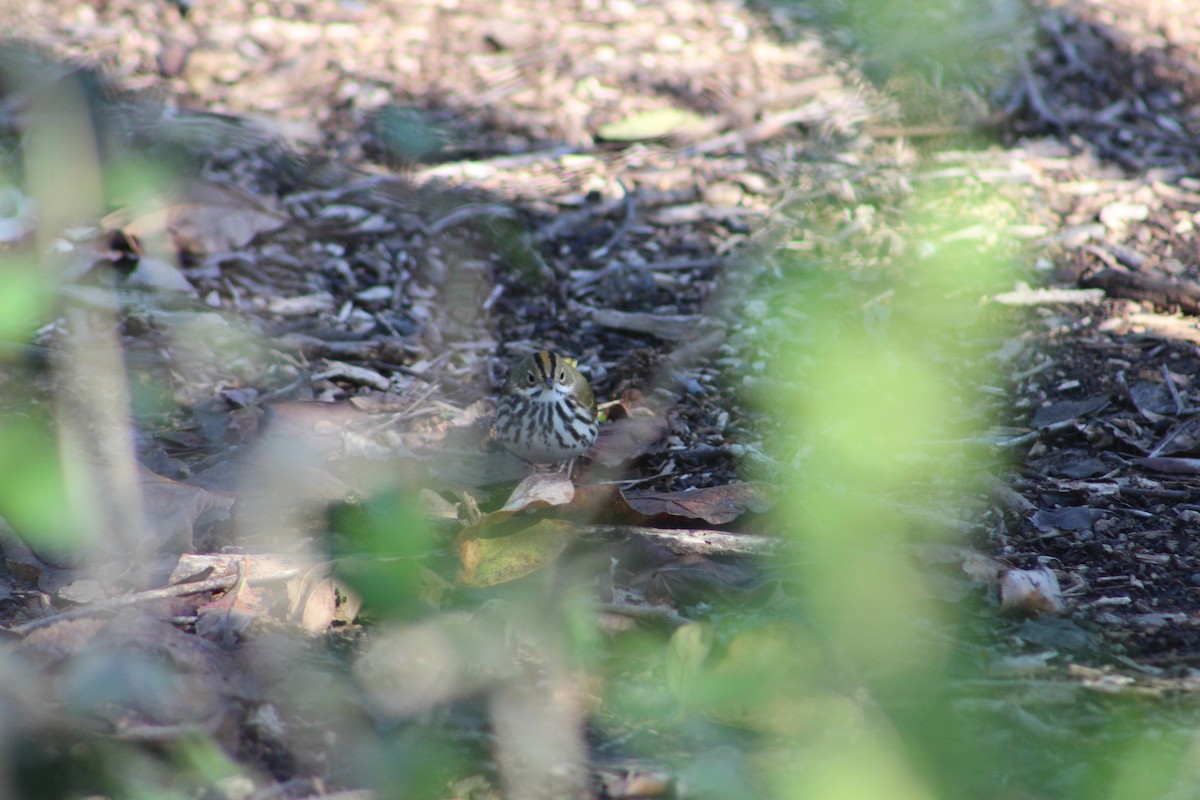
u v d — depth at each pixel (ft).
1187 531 31.42
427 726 21.59
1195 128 63.52
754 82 64.44
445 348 45.06
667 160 58.95
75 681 18.57
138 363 39.55
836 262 46.83
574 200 55.36
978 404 39.34
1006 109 61.98
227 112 57.57
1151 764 18.47
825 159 37.81
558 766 20.77
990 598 26.53
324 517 29.84
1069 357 42.78
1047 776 20.38
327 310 46.19
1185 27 71.56
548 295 49.26
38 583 26.71
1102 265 50.16
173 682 21.54
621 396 41.24
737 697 16.84
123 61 59.72
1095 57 67.51
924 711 15.87
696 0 73.67
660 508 28.89
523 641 24.13
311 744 21.01
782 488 29.40
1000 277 47.83
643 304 48.67
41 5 64.64
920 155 54.29
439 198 53.67
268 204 49.14
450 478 33.58
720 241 52.75
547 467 36.37
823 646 18.85
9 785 19.26
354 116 59.57
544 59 66.64
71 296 37.76
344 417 37.58
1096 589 28.17
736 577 26.17
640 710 22.53
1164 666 24.13
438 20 69.72
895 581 20.35
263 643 23.62
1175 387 40.57
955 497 32.65
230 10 67.56
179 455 34.68
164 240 43.75
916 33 49.93
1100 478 34.76
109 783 19.84
